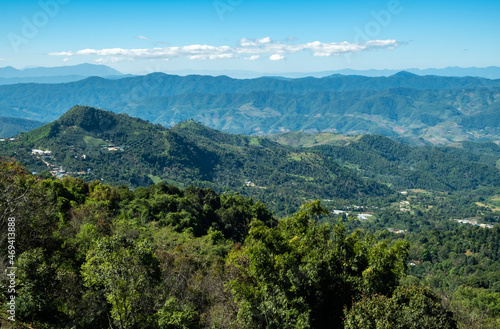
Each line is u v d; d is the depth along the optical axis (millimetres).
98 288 22828
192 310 24578
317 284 19984
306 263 20953
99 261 20625
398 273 19641
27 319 20703
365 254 20516
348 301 19641
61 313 22766
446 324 16406
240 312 20812
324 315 19812
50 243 26812
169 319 22016
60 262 25656
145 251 20984
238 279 25125
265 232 21547
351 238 21562
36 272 21719
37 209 27578
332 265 20562
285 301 19625
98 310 22688
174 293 26188
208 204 84688
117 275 19734
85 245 28938
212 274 31250
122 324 20219
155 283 21609
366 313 16750
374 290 18812
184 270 31328
